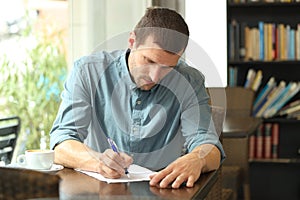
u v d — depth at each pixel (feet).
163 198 5.57
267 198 16.93
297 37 16.12
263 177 16.96
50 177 4.25
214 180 6.70
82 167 6.84
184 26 6.47
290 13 16.58
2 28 15.47
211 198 6.75
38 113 15.40
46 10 15.67
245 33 16.24
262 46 16.22
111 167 6.48
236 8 16.69
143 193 5.83
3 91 15.38
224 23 15.61
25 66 15.51
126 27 14.84
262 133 16.49
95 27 14.90
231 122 13.29
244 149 12.42
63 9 15.60
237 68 16.67
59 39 15.66
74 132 7.18
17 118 12.47
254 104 16.40
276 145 16.51
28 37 15.62
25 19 15.62
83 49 15.02
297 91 16.30
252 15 16.71
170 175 6.19
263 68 16.79
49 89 15.52
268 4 16.10
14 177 4.25
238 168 12.28
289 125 16.81
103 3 14.90
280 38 16.19
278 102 16.35
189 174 6.27
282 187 16.94
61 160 7.08
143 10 14.80
